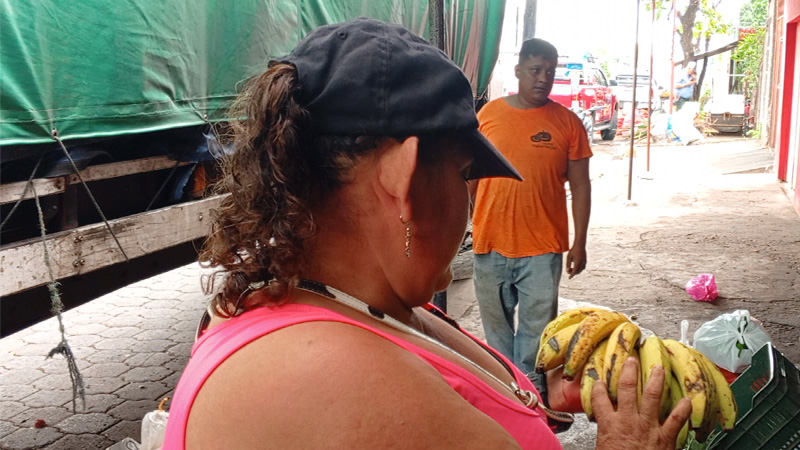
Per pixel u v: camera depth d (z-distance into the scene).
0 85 2.45
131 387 4.67
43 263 2.67
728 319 3.12
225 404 0.86
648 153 14.45
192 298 6.61
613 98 21.50
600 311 1.46
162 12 3.13
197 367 0.95
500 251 4.09
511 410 1.09
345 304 1.02
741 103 22.19
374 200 1.01
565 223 4.10
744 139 20.91
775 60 16.56
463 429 0.88
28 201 2.86
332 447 0.81
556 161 3.98
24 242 2.62
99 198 3.27
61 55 2.68
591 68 21.31
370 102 0.95
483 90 7.54
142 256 3.41
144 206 3.54
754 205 10.95
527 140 3.97
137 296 6.70
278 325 0.91
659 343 1.32
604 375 1.28
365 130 0.95
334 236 1.03
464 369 1.06
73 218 2.93
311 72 0.95
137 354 5.24
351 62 0.94
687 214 10.38
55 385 4.71
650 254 8.05
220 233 1.02
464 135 1.07
